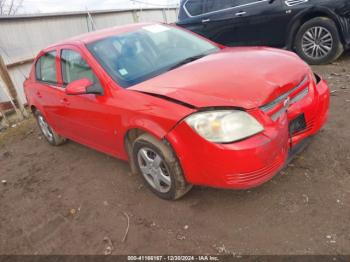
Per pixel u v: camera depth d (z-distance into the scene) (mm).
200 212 2840
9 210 3609
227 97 2453
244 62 3006
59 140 5004
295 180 2961
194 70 3014
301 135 2848
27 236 3094
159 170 2920
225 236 2533
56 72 4113
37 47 8461
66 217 3225
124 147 3244
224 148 2348
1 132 6637
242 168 2359
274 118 2514
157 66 3377
